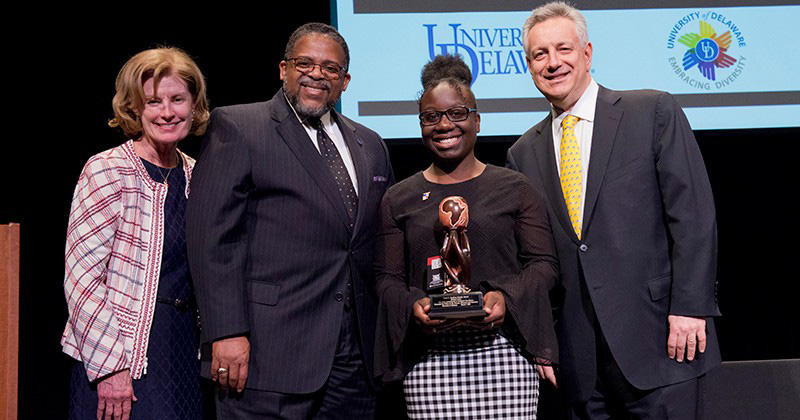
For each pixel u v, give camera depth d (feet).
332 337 7.01
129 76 6.91
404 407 10.59
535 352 6.69
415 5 10.94
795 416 9.06
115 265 6.80
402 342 6.81
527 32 7.99
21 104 11.35
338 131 7.73
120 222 6.82
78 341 6.59
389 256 7.18
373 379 7.27
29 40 11.34
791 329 11.51
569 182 7.70
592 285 7.36
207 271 6.72
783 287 11.60
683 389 7.23
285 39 11.53
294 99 7.29
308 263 7.05
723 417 9.04
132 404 6.73
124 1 11.43
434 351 6.92
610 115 7.66
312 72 7.22
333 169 7.35
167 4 11.47
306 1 11.58
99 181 6.79
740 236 11.68
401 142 10.78
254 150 7.06
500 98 10.91
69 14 11.38
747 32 11.07
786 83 11.02
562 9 7.85
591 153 7.59
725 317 11.59
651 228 7.42
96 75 11.41
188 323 7.09
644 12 10.98
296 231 7.05
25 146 11.35
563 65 7.69
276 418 6.89
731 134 10.94
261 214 7.08
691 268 7.15
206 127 7.33
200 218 6.82
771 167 11.66
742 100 10.96
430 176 7.36
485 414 6.77
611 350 7.24
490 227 6.93
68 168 11.41
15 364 6.50
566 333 7.59
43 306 11.25
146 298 6.81
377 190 7.52
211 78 11.44
